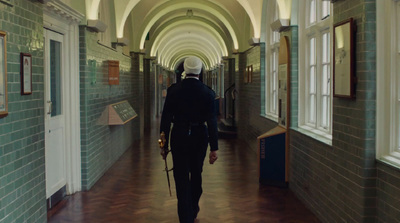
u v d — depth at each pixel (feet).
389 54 11.07
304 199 17.28
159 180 21.81
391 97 11.06
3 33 10.14
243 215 15.80
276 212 16.17
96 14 20.38
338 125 13.29
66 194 18.76
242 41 38.65
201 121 13.55
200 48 100.53
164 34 59.47
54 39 16.93
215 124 13.55
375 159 11.36
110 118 23.68
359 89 11.62
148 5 36.91
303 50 19.45
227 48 50.72
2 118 10.30
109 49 25.07
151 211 16.30
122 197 18.39
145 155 29.89
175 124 13.57
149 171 24.13
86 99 19.30
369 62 11.25
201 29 61.82
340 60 12.80
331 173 13.97
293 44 19.54
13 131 10.97
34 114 12.57
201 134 13.52
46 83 15.97
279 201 17.78
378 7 11.14
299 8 19.33
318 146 15.35
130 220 15.20
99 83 22.12
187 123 13.46
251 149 33.06
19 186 11.37
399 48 10.80
